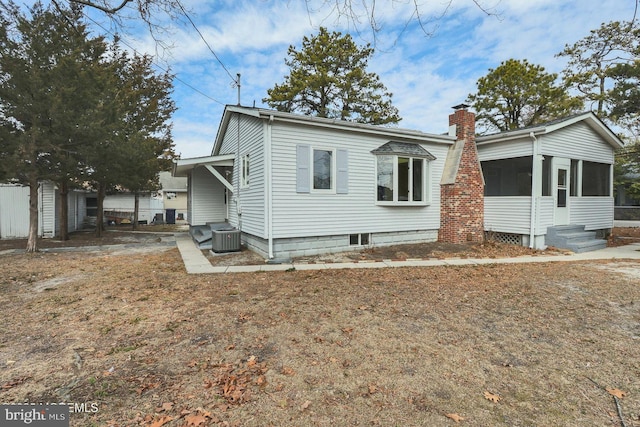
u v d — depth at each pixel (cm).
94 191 1975
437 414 234
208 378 280
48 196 1486
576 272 688
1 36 849
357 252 929
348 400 250
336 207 912
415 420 227
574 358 317
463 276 663
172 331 382
